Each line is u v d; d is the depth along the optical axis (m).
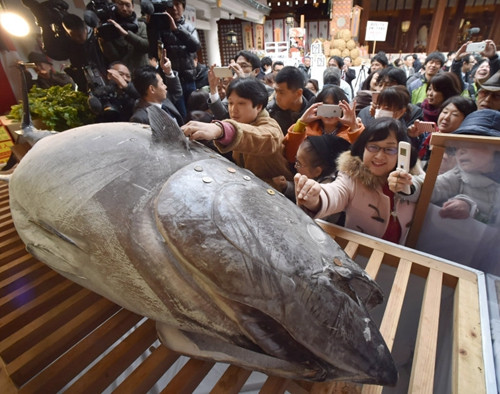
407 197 0.97
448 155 0.87
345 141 1.20
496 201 0.85
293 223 0.52
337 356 0.48
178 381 0.59
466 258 0.98
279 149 1.23
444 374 0.69
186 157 0.59
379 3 10.58
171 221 0.47
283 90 1.51
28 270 0.88
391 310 0.72
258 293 0.45
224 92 2.22
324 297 0.47
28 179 0.62
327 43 6.59
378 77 2.23
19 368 0.62
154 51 1.99
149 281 0.51
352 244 0.92
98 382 0.60
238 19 7.12
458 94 1.81
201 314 0.51
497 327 0.65
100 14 1.78
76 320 0.72
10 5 2.29
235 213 0.48
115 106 1.71
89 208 0.53
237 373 0.60
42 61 2.18
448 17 9.61
